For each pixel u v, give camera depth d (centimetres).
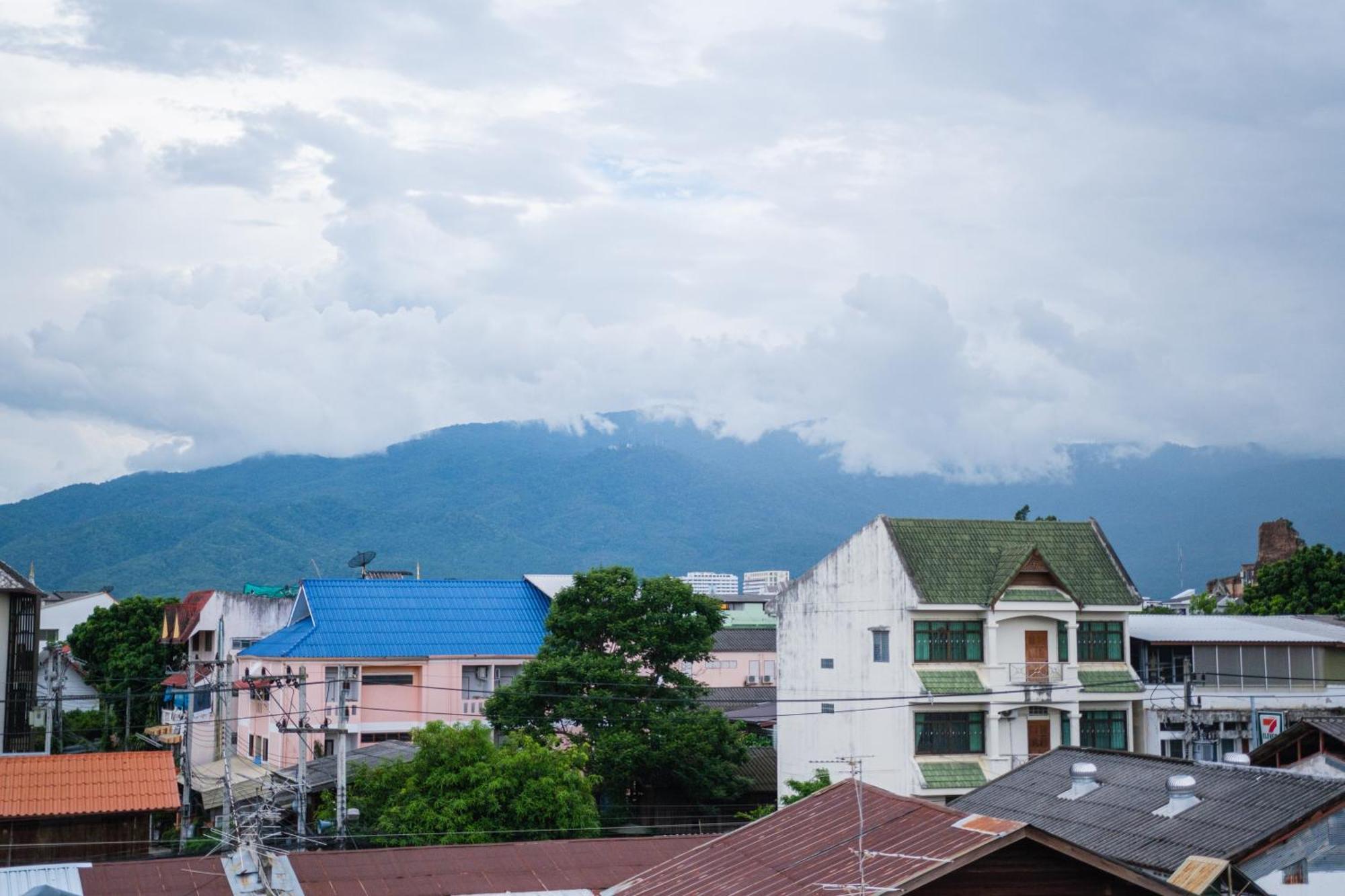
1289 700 6212
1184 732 5553
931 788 5619
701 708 6344
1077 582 6088
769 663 10156
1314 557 8800
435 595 7700
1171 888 2231
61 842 4050
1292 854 2894
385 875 3189
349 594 7556
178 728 8131
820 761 3916
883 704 5934
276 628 9144
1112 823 3247
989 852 2166
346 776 5347
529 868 3278
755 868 2502
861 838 2339
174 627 9556
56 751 7362
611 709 6075
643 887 2639
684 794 6178
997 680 5816
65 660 8962
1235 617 6838
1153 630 6394
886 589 5984
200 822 5544
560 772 4906
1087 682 5962
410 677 7200
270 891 2964
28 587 5894
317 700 6962
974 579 5953
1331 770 3575
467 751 4853
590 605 6475
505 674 7362
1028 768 3878
